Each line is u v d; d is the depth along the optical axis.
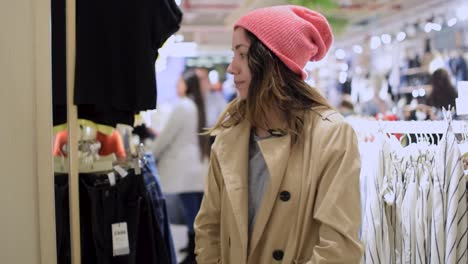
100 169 1.94
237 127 1.43
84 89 1.75
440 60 3.83
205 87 4.57
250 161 1.41
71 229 1.74
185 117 4.15
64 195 1.83
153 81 1.88
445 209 1.43
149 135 4.84
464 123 1.59
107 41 1.82
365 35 5.23
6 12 1.38
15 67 1.39
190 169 4.16
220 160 1.39
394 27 4.84
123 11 1.85
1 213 1.38
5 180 1.38
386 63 4.69
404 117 3.26
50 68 1.42
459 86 1.58
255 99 1.31
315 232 1.27
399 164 1.59
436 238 1.43
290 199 1.27
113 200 1.87
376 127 1.70
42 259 1.40
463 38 3.87
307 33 1.34
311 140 1.29
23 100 1.39
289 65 1.31
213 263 1.46
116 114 1.89
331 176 1.22
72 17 1.75
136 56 1.85
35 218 1.40
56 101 1.79
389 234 1.57
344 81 4.98
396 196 1.56
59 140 1.96
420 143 1.58
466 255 1.40
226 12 5.34
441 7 4.13
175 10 2.00
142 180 1.96
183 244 4.25
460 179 1.41
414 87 3.82
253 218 1.35
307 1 3.39
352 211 1.20
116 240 1.83
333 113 1.32
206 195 1.50
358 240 1.20
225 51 6.97
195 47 6.48
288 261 1.25
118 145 2.25
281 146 1.30
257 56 1.30
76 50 1.76
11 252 1.39
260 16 1.32
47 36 1.42
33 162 1.40
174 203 4.40
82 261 1.84
